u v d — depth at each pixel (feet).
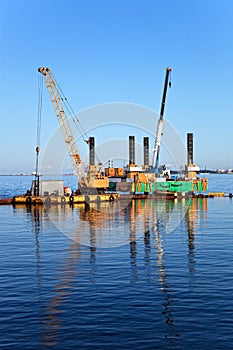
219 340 63.16
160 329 67.41
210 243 147.95
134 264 114.42
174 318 71.97
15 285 92.84
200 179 448.65
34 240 158.40
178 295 84.64
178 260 119.14
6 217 246.88
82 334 65.82
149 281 95.81
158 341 63.16
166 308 77.00
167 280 96.58
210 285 91.61
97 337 64.64
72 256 126.00
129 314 74.18
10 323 70.33
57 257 124.47
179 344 62.08
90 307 77.97
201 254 127.54
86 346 61.67
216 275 100.58
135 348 61.00
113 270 107.14
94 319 71.92
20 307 78.07
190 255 126.31
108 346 61.62
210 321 70.33
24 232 181.78
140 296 84.33
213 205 336.70
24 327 68.59
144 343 62.59
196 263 114.62
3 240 158.30
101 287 91.04
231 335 64.80
